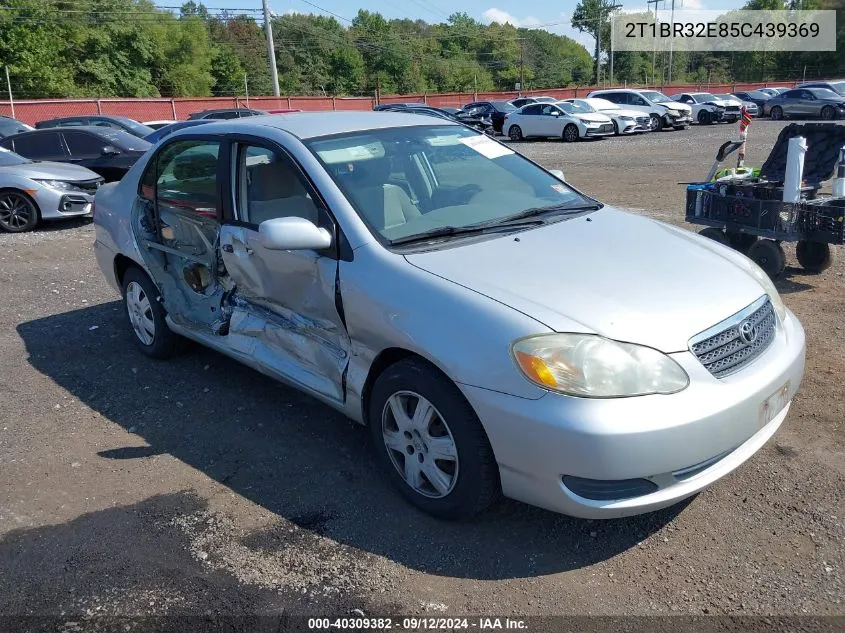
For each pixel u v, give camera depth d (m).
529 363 2.62
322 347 3.52
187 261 4.43
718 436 2.65
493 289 2.88
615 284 2.95
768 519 3.03
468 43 95.50
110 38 51.84
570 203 4.00
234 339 4.10
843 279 6.39
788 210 6.03
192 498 3.36
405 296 2.98
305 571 2.83
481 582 2.74
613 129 25.17
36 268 8.12
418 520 3.13
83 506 3.33
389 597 2.68
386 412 3.19
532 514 3.15
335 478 3.49
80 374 4.89
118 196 5.10
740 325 2.90
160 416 4.22
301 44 79.25
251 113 22.88
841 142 6.41
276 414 4.18
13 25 43.31
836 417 3.83
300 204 3.57
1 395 4.59
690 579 2.71
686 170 14.64
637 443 2.52
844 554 2.80
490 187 3.98
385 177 3.66
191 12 55.44
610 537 2.98
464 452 2.85
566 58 104.81
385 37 84.94
